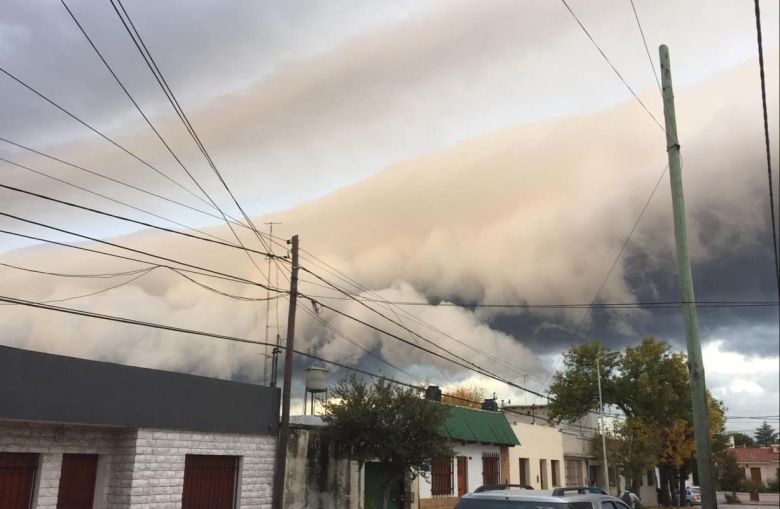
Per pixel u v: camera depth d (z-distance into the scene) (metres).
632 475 43.53
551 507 7.39
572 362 48.75
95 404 13.59
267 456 17.70
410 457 19.70
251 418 17.31
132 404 14.32
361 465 20.31
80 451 13.91
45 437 13.28
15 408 12.25
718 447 60.41
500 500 7.73
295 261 19.30
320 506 19.14
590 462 46.72
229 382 16.86
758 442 124.62
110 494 14.37
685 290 10.26
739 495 71.75
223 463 16.70
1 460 12.70
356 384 20.17
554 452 38.84
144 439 14.49
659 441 44.59
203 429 15.87
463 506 7.88
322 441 19.64
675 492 56.78
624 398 46.66
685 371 47.28
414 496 24.08
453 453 20.81
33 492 13.09
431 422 19.89
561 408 48.56
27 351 12.61
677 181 10.84
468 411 29.77
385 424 19.56
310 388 21.66
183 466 15.34
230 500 16.66
